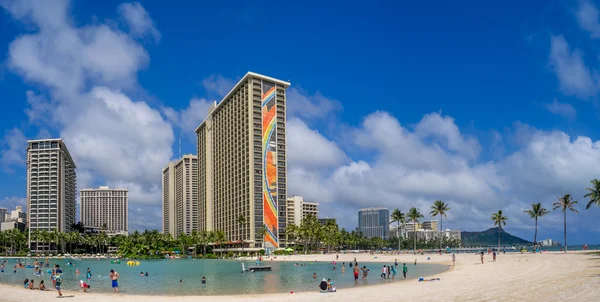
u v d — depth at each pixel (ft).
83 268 408.26
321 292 165.89
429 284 173.68
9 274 319.88
